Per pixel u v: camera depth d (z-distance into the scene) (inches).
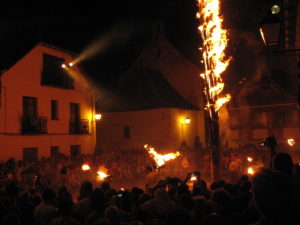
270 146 267.7
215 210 177.5
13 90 821.2
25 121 844.0
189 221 153.4
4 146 789.9
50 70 946.1
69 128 999.6
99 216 199.0
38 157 879.1
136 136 1224.8
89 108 1090.7
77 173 799.1
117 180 874.8
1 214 206.4
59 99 968.3
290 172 143.5
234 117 1130.7
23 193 265.3
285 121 1069.8
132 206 241.4
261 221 125.2
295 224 121.1
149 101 1219.9
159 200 238.1
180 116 1211.2
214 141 468.8
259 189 125.4
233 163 745.0
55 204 249.6
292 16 414.6
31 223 234.5
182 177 868.6
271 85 1111.0
